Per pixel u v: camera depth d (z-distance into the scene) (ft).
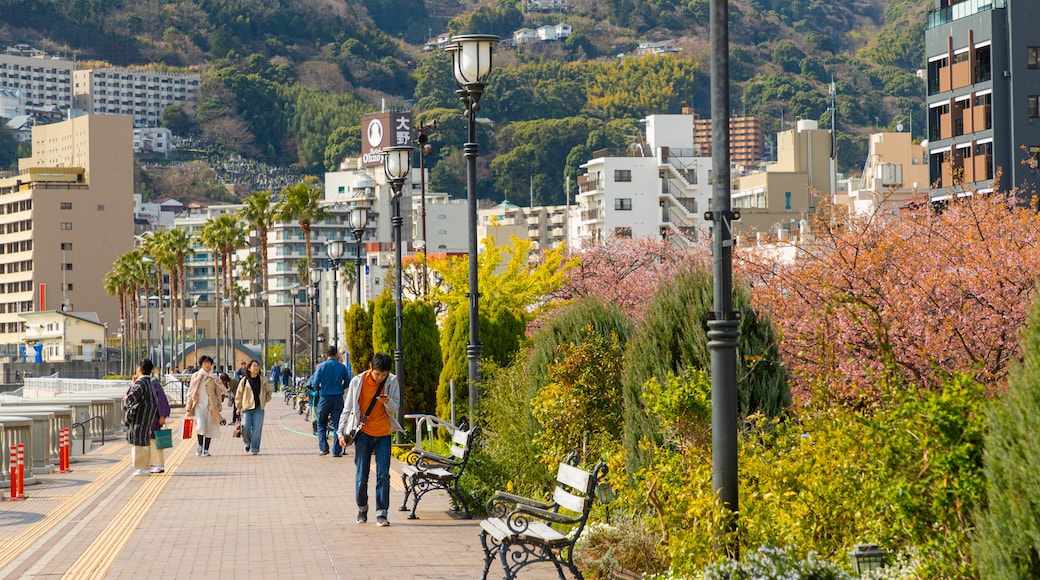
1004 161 171.63
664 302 39.86
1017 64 170.91
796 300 69.77
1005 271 61.31
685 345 38.83
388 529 48.08
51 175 628.69
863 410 32.22
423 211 125.59
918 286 62.08
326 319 584.40
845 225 85.40
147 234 470.39
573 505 35.58
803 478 29.96
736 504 29.30
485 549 36.32
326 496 60.90
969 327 58.95
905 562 26.78
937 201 179.01
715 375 29.53
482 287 116.78
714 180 29.73
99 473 76.69
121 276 482.28
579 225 450.30
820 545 29.25
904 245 73.15
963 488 24.93
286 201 310.24
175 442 106.63
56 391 228.43
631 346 41.27
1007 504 19.60
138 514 54.24
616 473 38.50
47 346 551.59
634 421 40.19
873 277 69.15
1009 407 19.80
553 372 48.03
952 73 181.37
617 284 142.92
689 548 29.68
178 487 66.49
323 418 89.04
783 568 26.25
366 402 49.60
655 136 446.19
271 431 124.77
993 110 172.04
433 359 91.76
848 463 28.78
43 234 611.88
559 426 47.01
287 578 37.32
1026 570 19.04
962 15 181.06
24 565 40.34
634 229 431.02
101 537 46.98
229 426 135.44
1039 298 20.11
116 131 633.20
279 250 615.98
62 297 613.93
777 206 404.36
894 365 31.94
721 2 29.78
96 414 113.50
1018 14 171.42
